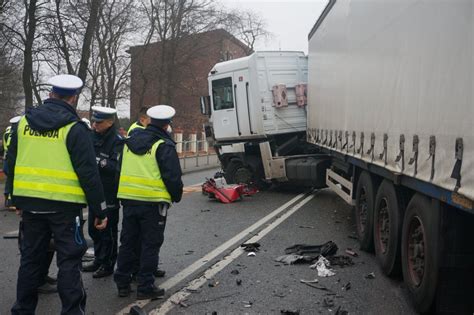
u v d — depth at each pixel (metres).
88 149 4.11
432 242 4.25
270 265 6.41
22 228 4.20
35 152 4.05
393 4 5.22
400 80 4.96
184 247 7.50
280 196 13.17
